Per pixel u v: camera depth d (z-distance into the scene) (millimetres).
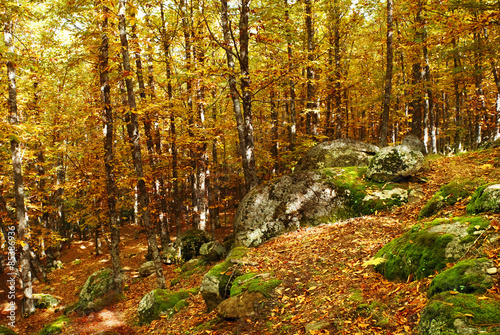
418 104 17453
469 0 9109
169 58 13992
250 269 6715
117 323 9227
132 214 31953
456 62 18453
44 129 13852
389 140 27453
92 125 14805
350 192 9758
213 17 14336
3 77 13469
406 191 9180
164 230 16609
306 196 10109
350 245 6562
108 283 12859
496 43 13539
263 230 9906
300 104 21219
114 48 10664
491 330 2459
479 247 3789
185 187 23594
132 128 10227
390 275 4660
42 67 14742
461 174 8773
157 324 7504
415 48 15562
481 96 19312
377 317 3793
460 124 24047
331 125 21641
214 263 12031
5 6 10906
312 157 13625
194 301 8008
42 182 18797
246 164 12156
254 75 11336
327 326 4043
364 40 21953
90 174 14594
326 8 16453
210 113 17719
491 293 2941
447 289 3338
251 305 5328
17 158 13016
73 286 16906
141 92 14125
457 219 4629
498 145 10547
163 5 14719
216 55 16266
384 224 7449
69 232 29125
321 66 11500
